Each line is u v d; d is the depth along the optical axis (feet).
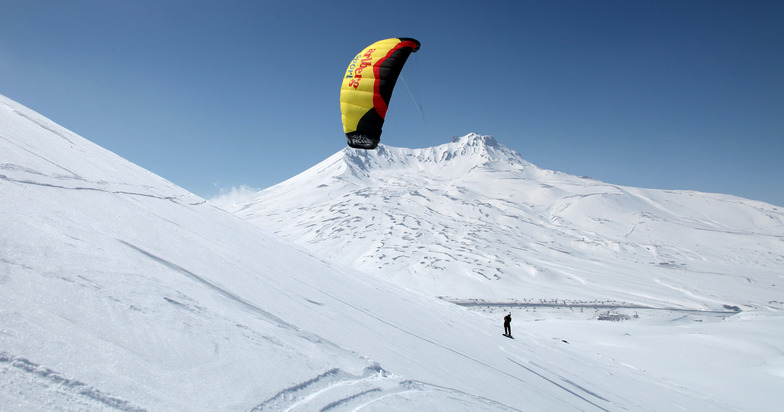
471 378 32.63
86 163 54.03
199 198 70.49
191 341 17.95
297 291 38.91
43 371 12.28
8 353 12.32
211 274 31.04
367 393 20.24
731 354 157.79
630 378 77.15
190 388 14.80
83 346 14.44
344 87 61.98
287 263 54.03
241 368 17.56
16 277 16.84
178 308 20.72
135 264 24.80
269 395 16.44
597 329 212.64
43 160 43.70
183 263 30.63
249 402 15.40
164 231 38.86
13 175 34.01
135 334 16.65
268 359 19.30
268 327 23.80
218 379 16.10
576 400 43.16
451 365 34.40
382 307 52.54
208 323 20.47
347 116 61.16
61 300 16.60
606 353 157.07
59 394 11.65
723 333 205.16
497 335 71.05
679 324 312.71
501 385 34.53
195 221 51.83
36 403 10.89
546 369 55.31
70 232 25.67
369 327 36.29
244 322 22.88
